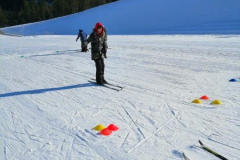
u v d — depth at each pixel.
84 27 50.59
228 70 7.72
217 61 9.24
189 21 32.78
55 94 5.89
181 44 15.43
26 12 91.19
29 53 13.99
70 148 3.43
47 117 4.52
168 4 45.97
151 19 39.34
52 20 72.69
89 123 4.20
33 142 3.63
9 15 93.38
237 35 20.14
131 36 26.41
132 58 10.73
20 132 3.96
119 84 6.56
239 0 36.03
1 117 4.59
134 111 4.64
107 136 3.72
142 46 15.39
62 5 87.12
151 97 5.38
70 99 5.48
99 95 5.68
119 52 12.89
